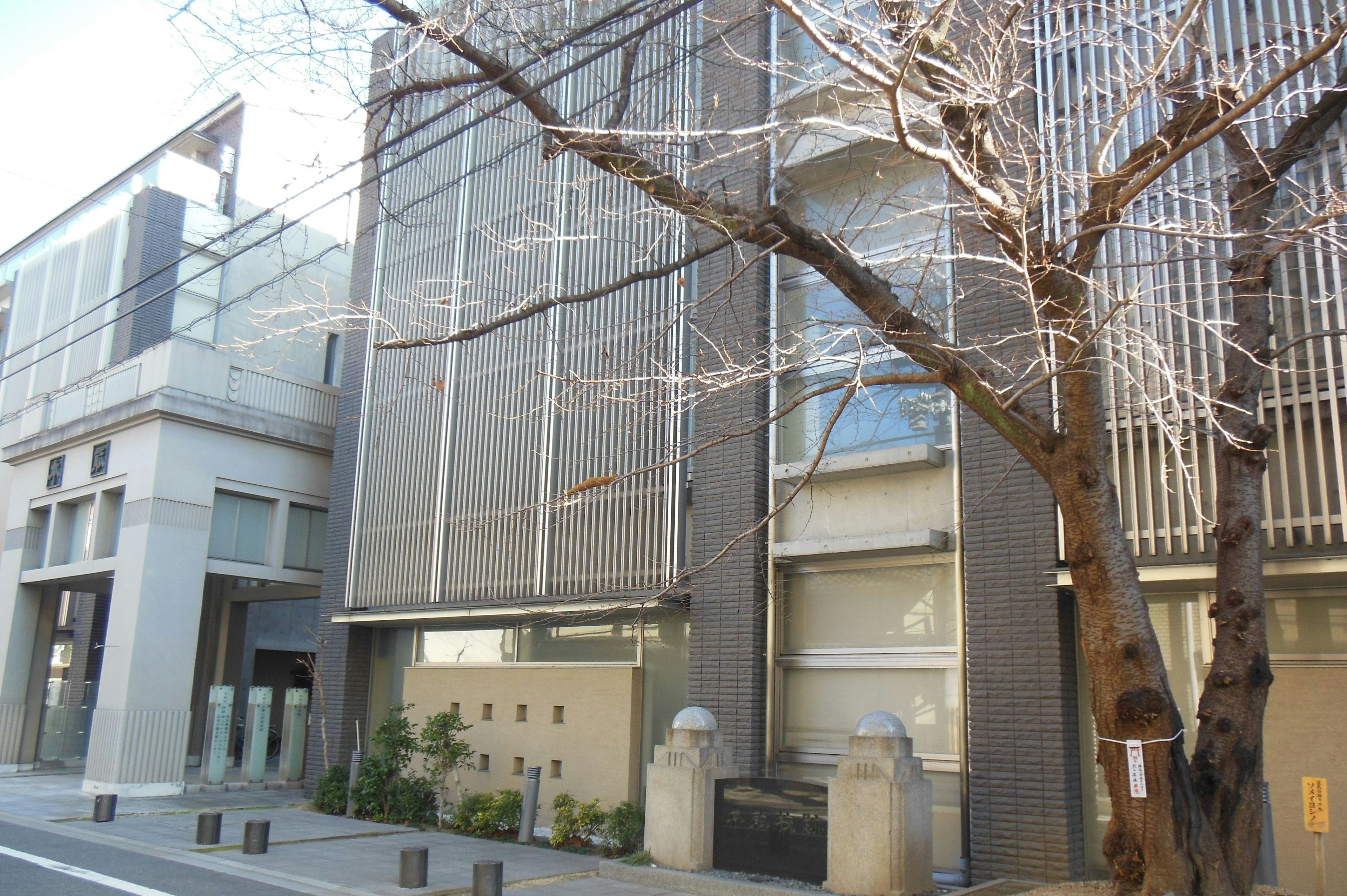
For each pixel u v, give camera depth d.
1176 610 10.27
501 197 16.52
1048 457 7.52
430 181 17.80
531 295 9.23
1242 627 7.44
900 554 11.77
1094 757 10.38
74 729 22.84
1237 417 7.89
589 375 13.99
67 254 25.31
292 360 20.34
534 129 16.00
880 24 8.05
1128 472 9.91
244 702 27.75
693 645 12.78
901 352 9.56
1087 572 7.31
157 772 18.09
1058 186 10.02
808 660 12.23
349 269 24.97
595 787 13.45
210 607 23.50
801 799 9.95
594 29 8.61
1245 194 8.73
